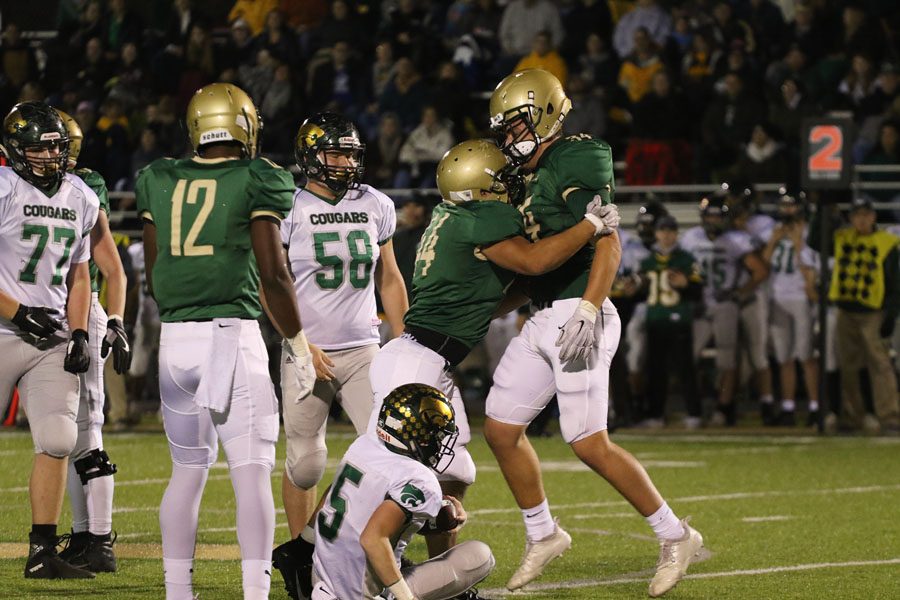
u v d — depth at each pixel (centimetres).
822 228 3909
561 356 1711
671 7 5622
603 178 1736
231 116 1585
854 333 4000
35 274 1838
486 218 1697
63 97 5809
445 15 5869
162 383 1579
